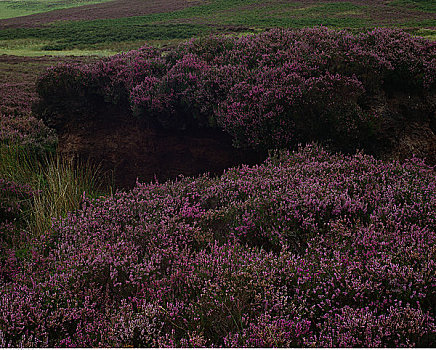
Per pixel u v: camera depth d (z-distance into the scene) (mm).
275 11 77250
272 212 5277
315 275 3928
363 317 3322
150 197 6629
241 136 8391
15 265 5293
